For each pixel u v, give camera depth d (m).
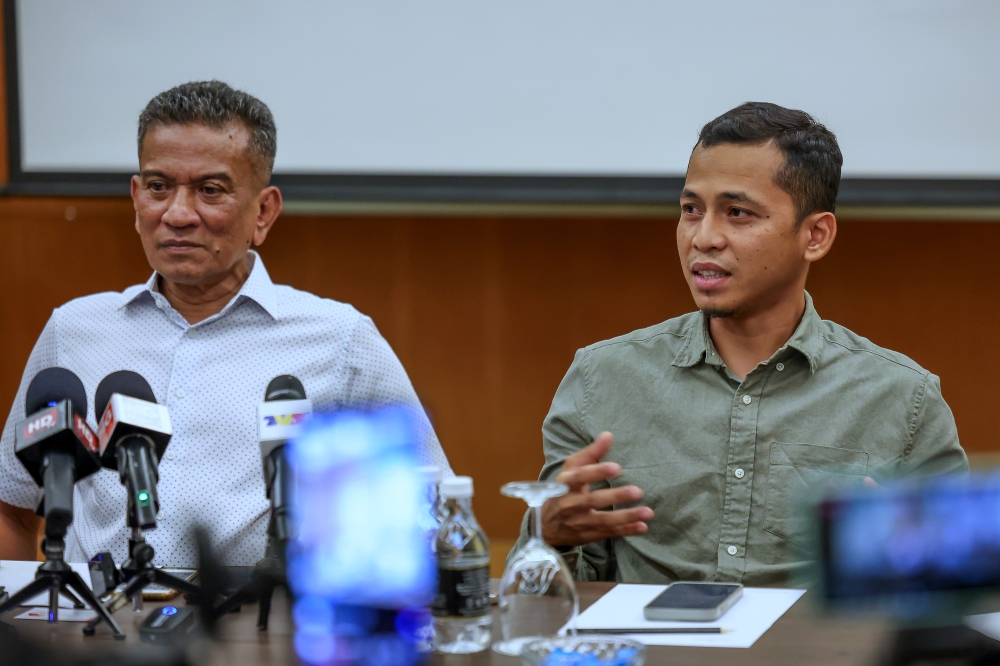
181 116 3.60
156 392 3.74
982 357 7.11
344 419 2.35
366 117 6.40
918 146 6.25
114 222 7.07
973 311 7.09
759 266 3.13
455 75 6.38
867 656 2.15
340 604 2.23
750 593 2.62
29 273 7.07
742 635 2.29
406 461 2.32
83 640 2.38
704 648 2.21
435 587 2.24
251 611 2.55
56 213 7.05
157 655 1.94
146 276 7.11
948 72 6.22
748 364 3.31
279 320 3.86
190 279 3.68
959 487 1.89
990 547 1.89
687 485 3.25
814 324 3.32
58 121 6.46
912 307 7.11
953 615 1.92
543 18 6.32
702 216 3.18
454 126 6.39
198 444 3.66
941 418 3.27
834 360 3.30
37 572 2.44
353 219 7.13
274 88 6.39
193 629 2.39
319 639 2.25
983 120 6.23
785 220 3.12
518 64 6.36
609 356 3.48
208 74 6.39
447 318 7.20
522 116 6.37
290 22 6.36
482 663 2.16
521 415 7.22
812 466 3.20
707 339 3.34
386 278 7.17
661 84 6.31
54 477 2.42
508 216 7.14
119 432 2.59
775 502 3.18
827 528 1.84
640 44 6.30
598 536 2.79
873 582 1.85
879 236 7.08
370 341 3.92
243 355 3.80
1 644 1.72
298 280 7.15
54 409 2.45
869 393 3.26
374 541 2.25
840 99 6.24
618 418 3.39
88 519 3.61
